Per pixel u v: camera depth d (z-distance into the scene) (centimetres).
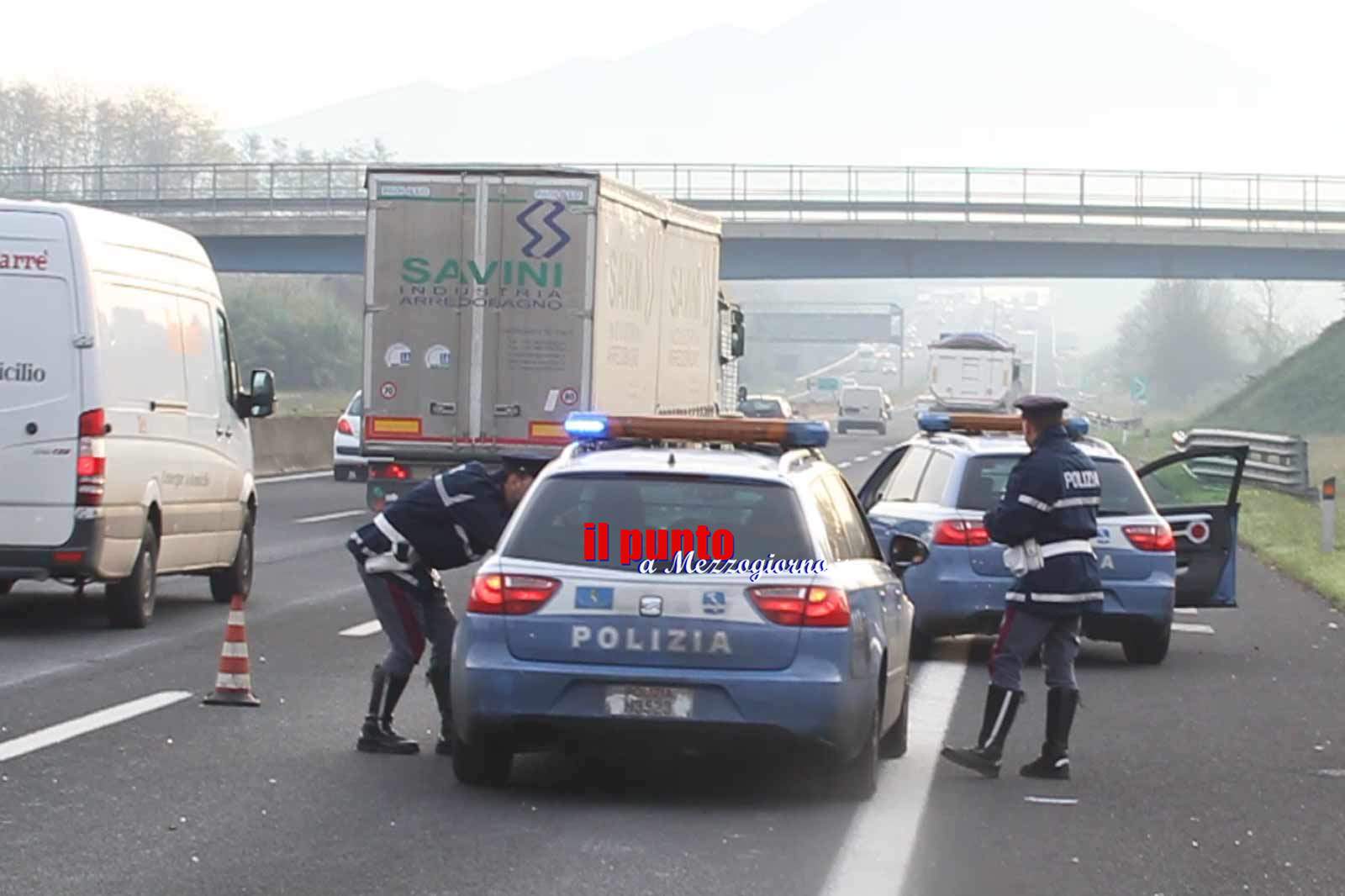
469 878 899
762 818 1057
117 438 1748
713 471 1081
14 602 2055
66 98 16438
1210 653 1925
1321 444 7319
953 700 1543
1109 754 1311
